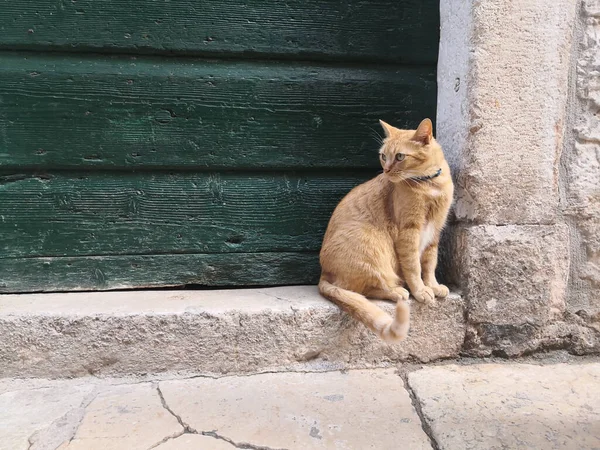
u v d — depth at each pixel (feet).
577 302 4.59
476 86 4.32
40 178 4.68
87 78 4.61
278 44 4.76
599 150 4.51
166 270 4.85
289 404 3.93
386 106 4.92
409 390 4.10
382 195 4.43
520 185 4.42
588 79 4.45
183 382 4.18
